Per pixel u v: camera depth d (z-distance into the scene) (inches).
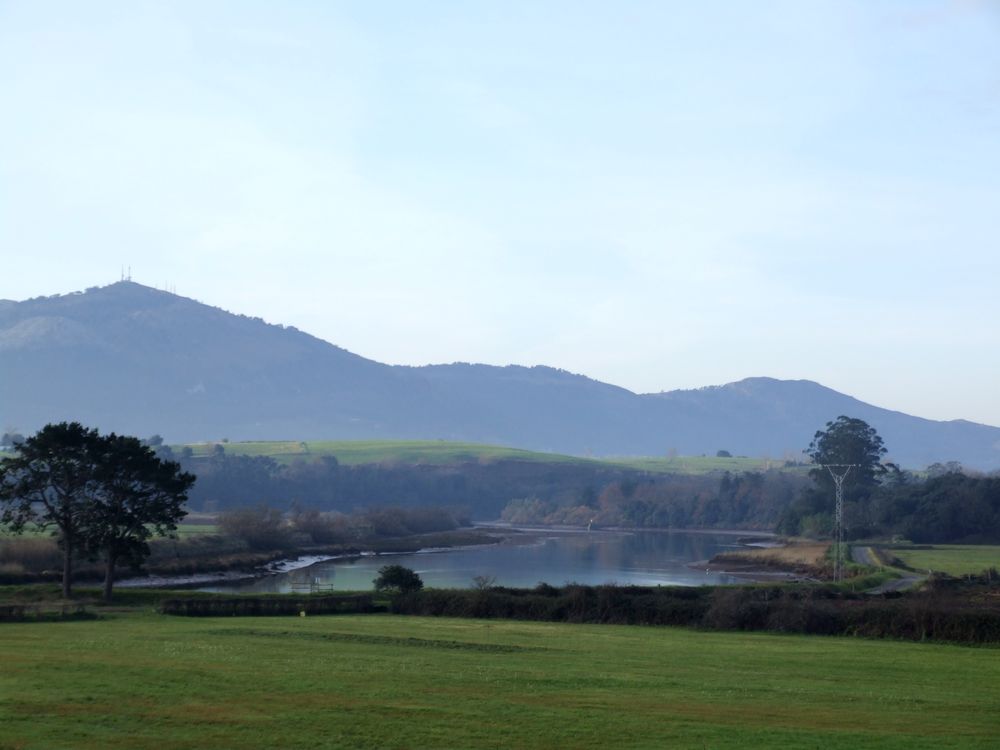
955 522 7303.2
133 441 3376.0
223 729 1138.0
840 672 1804.9
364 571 5364.2
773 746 1104.8
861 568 4901.6
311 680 1491.1
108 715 1192.2
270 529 6466.5
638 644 2222.0
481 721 1214.9
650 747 1094.4
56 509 3339.1
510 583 4655.5
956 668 1897.1
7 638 2030.0
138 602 3193.9
